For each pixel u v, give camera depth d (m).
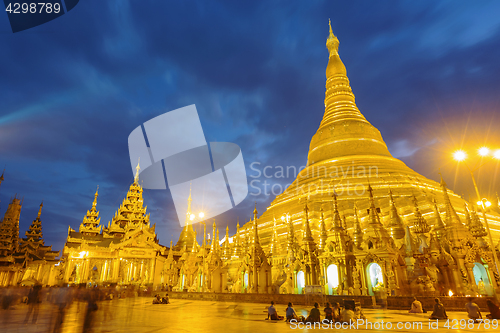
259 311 26.02
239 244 57.56
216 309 28.25
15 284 72.38
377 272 33.00
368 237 34.84
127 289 48.75
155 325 17.80
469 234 38.06
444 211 46.91
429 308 25.14
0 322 19.64
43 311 25.70
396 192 54.38
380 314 22.77
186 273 61.41
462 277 33.78
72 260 69.81
